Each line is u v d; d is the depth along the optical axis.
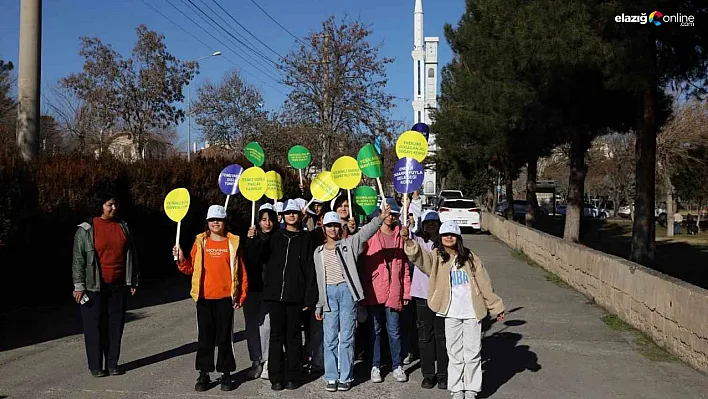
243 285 6.79
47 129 37.41
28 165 10.54
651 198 14.98
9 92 35.03
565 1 13.02
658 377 7.30
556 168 65.38
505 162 34.03
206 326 6.67
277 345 6.76
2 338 8.98
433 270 6.44
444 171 42.19
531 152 26.28
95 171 11.92
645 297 9.39
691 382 7.10
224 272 6.69
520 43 13.48
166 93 30.62
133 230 13.20
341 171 7.75
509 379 7.27
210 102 33.59
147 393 6.58
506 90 18.31
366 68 26.11
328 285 6.80
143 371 7.41
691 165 34.88
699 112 33.41
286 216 6.91
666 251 25.75
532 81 17.67
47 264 10.99
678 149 33.62
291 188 20.36
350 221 7.75
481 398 6.58
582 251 13.41
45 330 9.47
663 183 39.75
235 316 10.73
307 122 26.30
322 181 8.48
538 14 13.23
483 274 6.40
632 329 9.81
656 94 15.54
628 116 18.31
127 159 14.77
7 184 9.28
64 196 11.05
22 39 11.49
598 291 11.98
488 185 47.75
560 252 15.59
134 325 9.99
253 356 7.22
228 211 16.19
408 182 6.98
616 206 60.66
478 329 6.33
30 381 6.96
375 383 7.11
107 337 7.25
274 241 6.88
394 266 7.10
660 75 13.18
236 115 33.53
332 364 6.78
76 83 30.00
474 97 25.05
